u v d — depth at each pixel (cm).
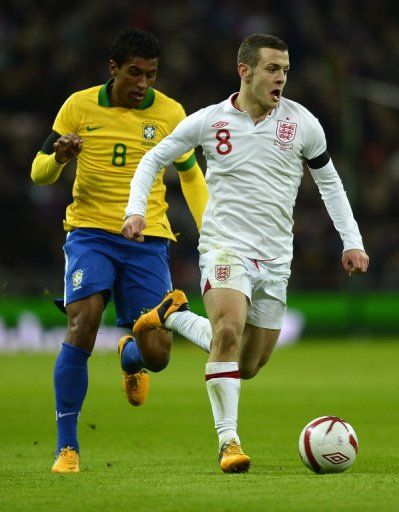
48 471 2103
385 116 8375
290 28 8594
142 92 2241
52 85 8106
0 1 8556
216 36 8488
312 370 5206
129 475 1984
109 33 8350
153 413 3559
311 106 8281
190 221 7538
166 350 2230
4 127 7944
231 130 2070
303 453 1967
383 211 8031
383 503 1544
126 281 2277
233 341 1973
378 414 3462
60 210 7588
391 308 7388
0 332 6769
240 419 3362
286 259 2106
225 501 1571
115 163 2255
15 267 7412
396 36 8950
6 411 3650
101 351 6581
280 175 2083
